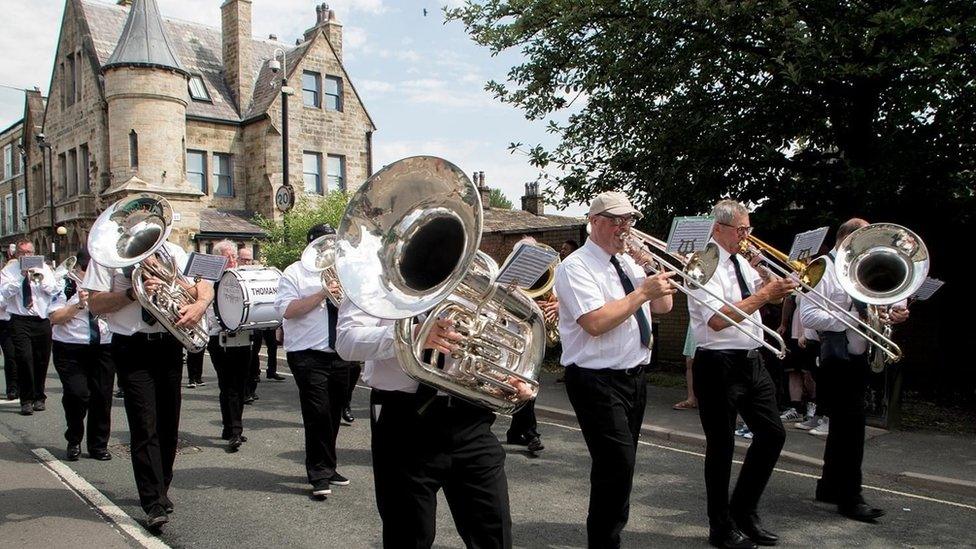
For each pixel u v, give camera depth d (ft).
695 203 32.76
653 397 31.63
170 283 15.19
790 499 17.84
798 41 27.37
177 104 83.66
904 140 29.45
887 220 31.63
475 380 9.48
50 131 101.24
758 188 32.63
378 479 9.80
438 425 9.52
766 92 31.27
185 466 20.88
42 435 25.00
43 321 28.96
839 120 31.81
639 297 11.64
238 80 94.07
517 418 22.63
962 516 16.81
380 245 9.09
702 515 16.60
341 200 64.80
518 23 34.32
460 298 9.67
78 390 21.56
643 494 18.26
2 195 138.92
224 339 22.65
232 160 93.09
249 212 93.09
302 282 17.67
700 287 12.84
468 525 9.73
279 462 21.38
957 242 32.07
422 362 8.97
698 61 32.63
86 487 18.62
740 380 14.24
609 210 12.19
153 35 82.94
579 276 12.14
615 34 33.01
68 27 95.30
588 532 12.55
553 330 14.35
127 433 25.23
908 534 15.46
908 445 23.02
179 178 83.71
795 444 23.13
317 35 95.04
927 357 32.99
